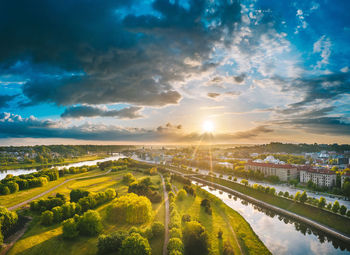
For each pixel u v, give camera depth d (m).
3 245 114.19
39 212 162.75
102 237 112.56
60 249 113.19
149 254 99.69
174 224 138.12
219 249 125.62
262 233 160.50
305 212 192.12
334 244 146.88
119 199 170.38
